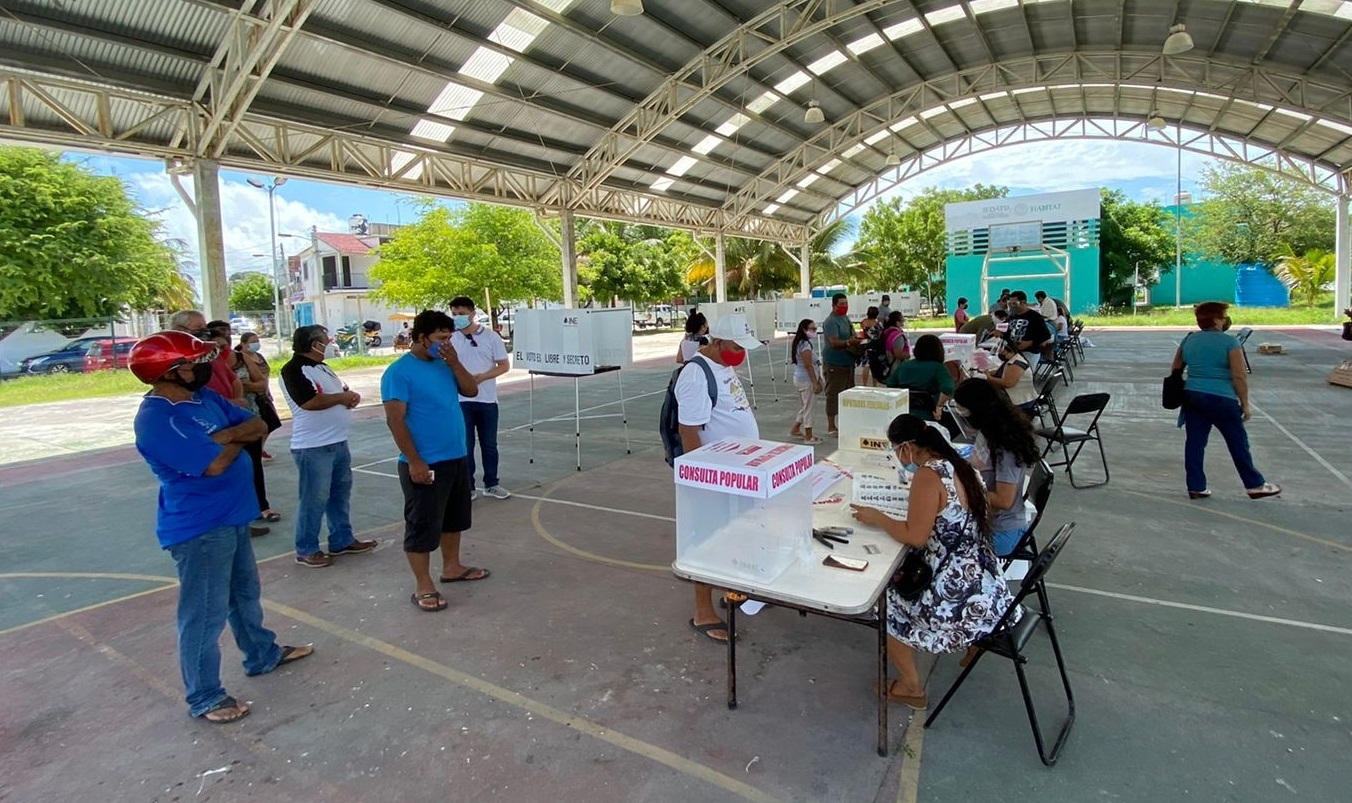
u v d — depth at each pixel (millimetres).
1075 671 3131
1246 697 2891
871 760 2580
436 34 10867
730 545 2609
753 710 2916
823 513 3191
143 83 9305
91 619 4043
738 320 3561
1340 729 2666
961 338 8094
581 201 18625
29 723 2986
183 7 8609
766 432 9000
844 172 26000
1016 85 18703
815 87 17844
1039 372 9703
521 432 9523
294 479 7277
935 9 14781
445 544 4309
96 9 8227
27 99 9055
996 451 3332
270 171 11562
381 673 3312
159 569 4855
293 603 4117
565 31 11914
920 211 38375
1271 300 33812
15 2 7801
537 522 5539
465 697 3088
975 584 2662
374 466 7773
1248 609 3666
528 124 14484
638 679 3186
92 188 20938
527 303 30297
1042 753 2510
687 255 39500
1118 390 11320
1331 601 3723
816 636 3541
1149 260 35031
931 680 3121
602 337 7781
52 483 7578
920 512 2670
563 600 4062
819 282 36812
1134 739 2645
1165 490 5805
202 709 2951
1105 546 4602
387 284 28281
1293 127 19828
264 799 2486
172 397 2838
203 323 4973
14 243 18953
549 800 2426
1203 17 14422
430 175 14531
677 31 13227
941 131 25031
